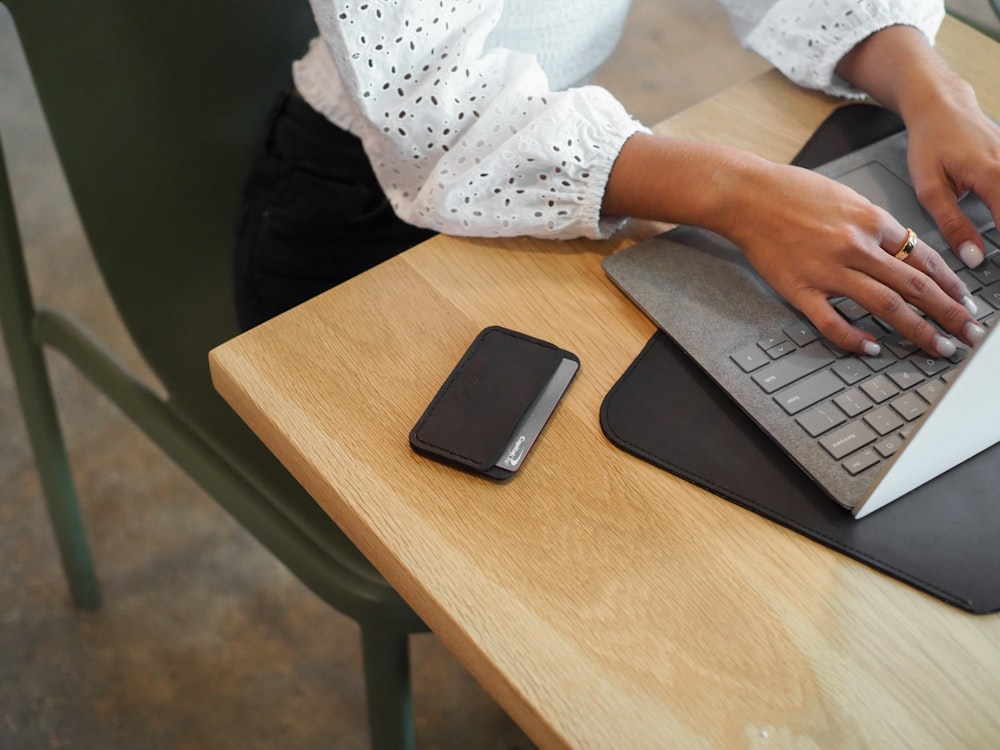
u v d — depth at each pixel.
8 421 1.60
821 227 0.63
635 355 0.62
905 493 0.55
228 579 1.44
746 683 0.48
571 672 0.48
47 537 1.47
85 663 1.35
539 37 0.86
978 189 0.68
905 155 0.74
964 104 0.73
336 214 0.94
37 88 0.85
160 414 0.97
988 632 0.50
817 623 0.50
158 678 1.34
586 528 0.53
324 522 0.91
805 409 0.57
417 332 0.62
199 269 1.02
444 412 0.58
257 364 0.60
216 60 0.94
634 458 0.56
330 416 0.58
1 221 0.94
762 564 0.52
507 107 0.71
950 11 0.97
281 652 1.37
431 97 0.71
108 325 1.72
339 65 0.70
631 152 0.68
